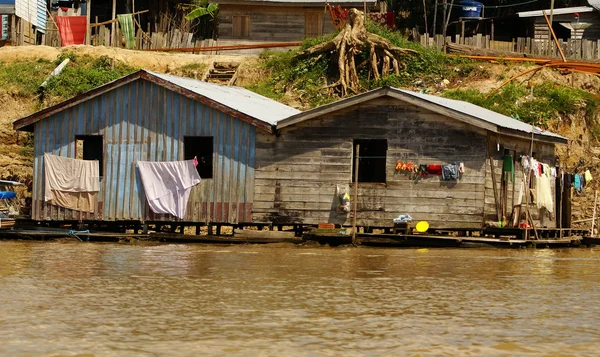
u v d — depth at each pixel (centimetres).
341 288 1814
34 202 3109
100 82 4403
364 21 4453
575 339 1349
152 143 3006
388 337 1351
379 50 4366
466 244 2758
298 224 2906
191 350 1258
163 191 2986
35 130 3105
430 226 2820
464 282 1933
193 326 1413
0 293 1697
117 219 3030
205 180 2958
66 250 2581
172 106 2991
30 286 1794
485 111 3262
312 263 2255
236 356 1226
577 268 2234
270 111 3244
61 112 3083
